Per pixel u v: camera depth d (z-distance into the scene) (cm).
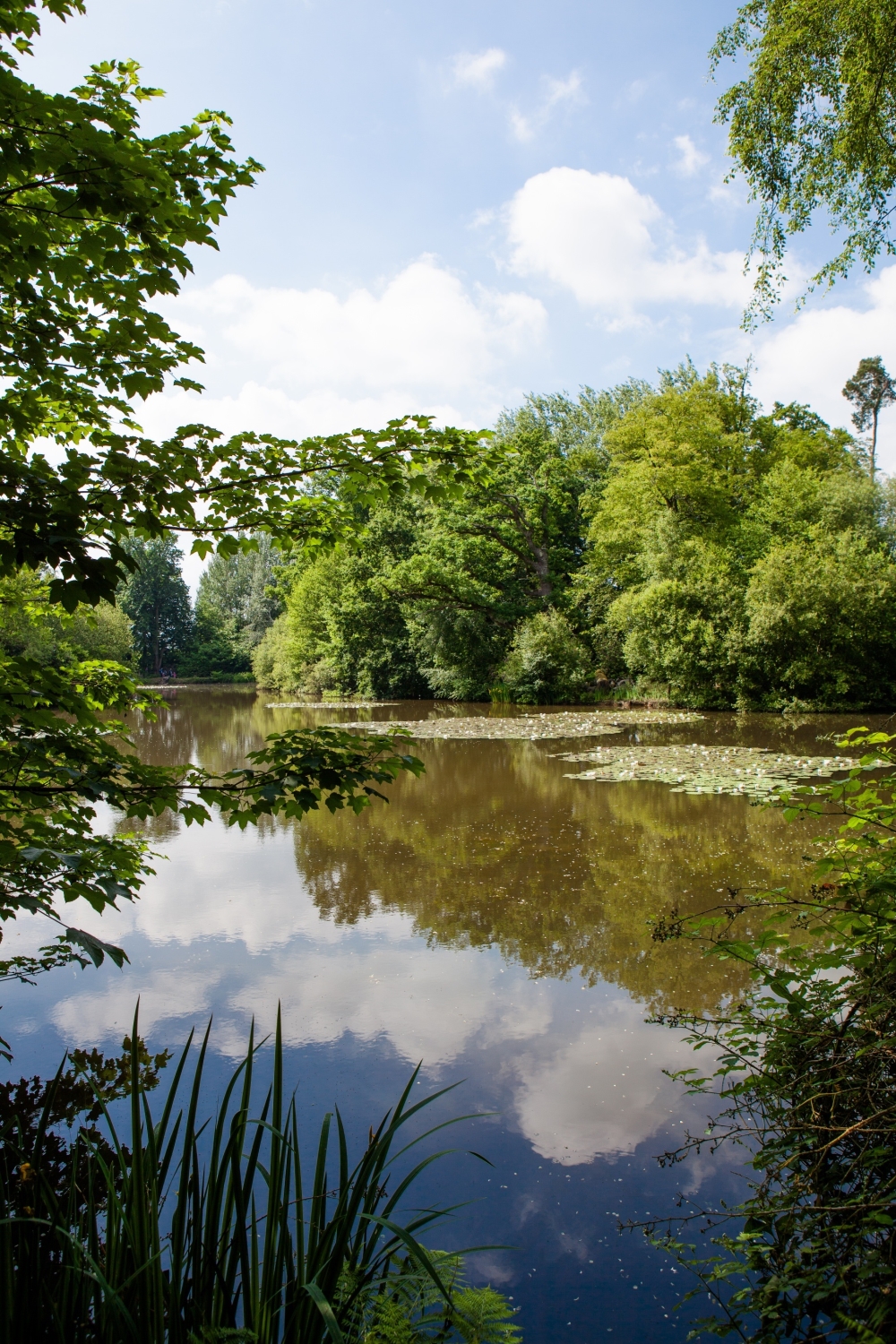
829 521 2555
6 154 204
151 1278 186
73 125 206
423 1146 360
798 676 2303
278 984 543
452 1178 337
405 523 3556
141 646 6975
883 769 1227
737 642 2352
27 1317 192
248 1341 186
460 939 627
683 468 2705
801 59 661
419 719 2395
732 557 2617
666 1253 292
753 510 2831
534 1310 265
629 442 2909
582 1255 292
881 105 634
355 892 760
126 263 249
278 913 703
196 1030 472
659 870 791
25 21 227
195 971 568
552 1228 306
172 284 262
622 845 900
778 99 678
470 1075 420
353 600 3606
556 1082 412
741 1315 251
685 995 513
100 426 347
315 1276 188
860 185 677
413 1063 434
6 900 274
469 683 3200
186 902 740
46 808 271
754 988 512
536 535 3197
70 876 257
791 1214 231
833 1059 237
